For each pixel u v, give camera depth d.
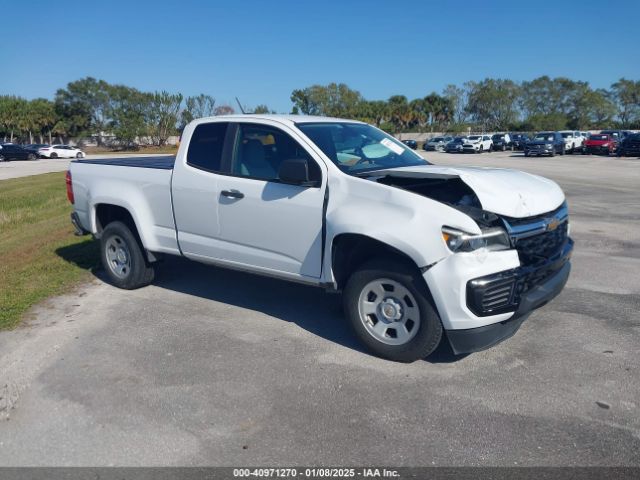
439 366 4.25
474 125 86.81
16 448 3.33
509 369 4.16
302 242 4.69
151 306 5.77
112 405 3.79
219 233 5.30
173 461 3.17
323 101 79.06
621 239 8.62
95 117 82.44
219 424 3.53
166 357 4.53
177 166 5.57
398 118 83.19
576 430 3.35
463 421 3.48
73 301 5.98
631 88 88.94
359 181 4.32
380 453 3.18
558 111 88.81
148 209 5.92
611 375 4.03
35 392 3.99
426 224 3.92
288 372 4.21
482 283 3.79
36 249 8.62
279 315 5.43
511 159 36.78
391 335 4.38
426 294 4.04
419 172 4.38
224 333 5.01
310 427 3.46
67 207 14.48
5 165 39.38
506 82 86.00
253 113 5.76
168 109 71.19
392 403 3.72
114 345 4.79
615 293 5.87
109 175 6.26
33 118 77.00
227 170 5.20
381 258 4.26
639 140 34.94
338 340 4.80
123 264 6.36
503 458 3.10
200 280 6.67
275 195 4.79
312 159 4.66
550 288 4.19
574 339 4.67
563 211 4.56
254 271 5.16
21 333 5.09
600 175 21.19
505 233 3.95
